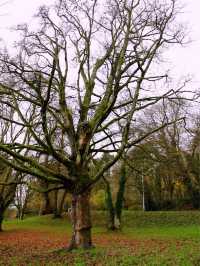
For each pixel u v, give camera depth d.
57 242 29.98
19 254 21.34
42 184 30.64
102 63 22.73
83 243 19.53
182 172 61.59
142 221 48.06
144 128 42.31
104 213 53.06
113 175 51.44
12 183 19.75
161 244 24.19
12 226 52.03
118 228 40.50
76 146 19.58
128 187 68.44
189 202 66.94
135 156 33.72
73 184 19.36
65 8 22.72
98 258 17.44
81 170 19.36
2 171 38.22
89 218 19.84
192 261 15.76
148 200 66.56
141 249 21.02
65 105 20.89
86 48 23.27
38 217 58.88
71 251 19.30
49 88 17.34
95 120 20.23
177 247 21.12
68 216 56.81
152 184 65.94
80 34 23.25
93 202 64.12
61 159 19.14
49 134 20.27
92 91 22.47
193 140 59.69
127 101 22.75
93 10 23.08
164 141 53.81
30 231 43.59
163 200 67.31
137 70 21.38
